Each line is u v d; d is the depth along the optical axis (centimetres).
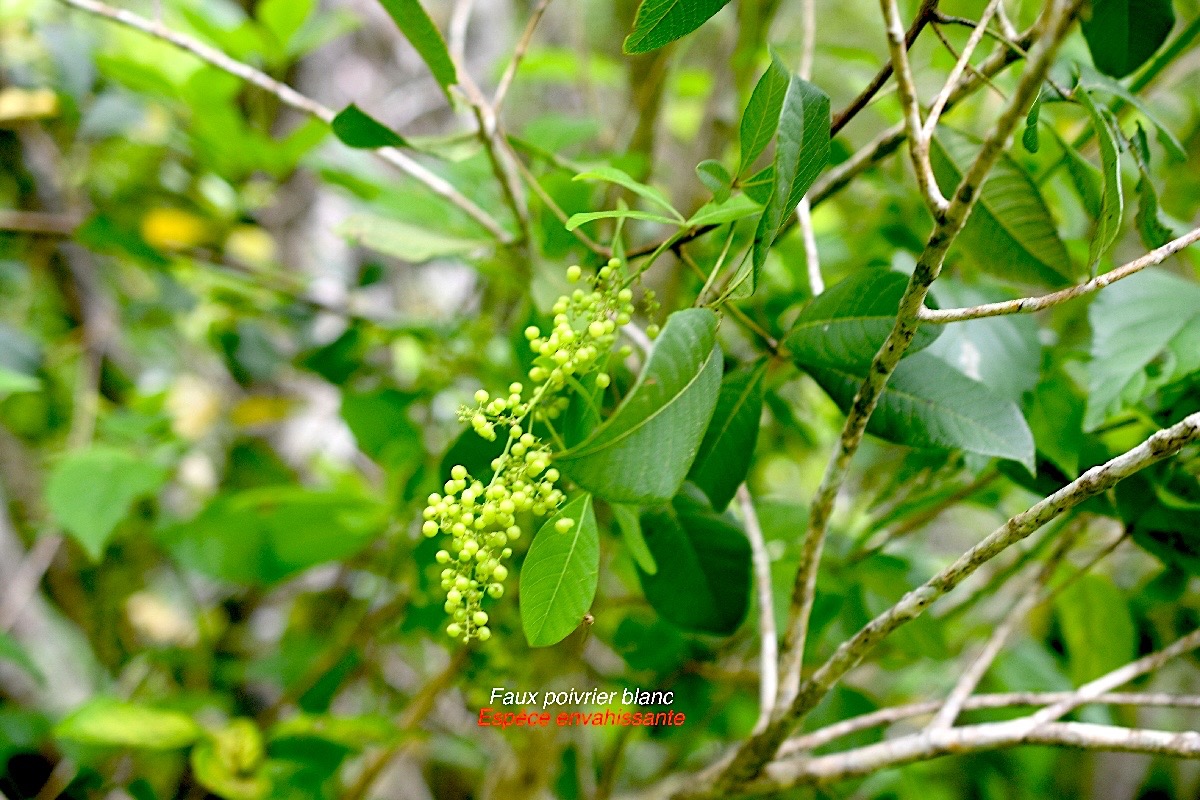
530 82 143
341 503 95
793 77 56
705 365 54
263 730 98
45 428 136
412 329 97
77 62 111
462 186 98
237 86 96
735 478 69
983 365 70
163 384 132
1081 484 56
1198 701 66
